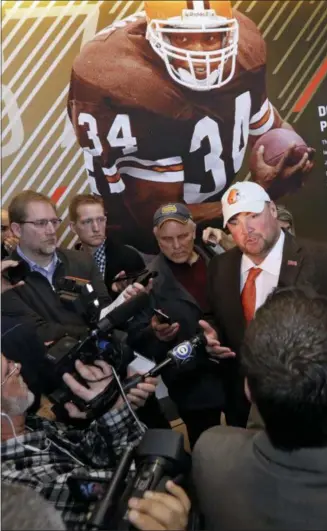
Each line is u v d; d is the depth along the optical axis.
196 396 1.73
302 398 0.77
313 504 0.79
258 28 1.67
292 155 1.73
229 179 1.73
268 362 0.80
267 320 0.84
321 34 1.68
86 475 1.11
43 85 1.64
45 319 1.53
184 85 1.66
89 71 1.64
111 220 1.70
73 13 1.62
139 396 1.44
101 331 1.32
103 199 1.70
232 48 1.66
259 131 1.72
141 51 1.64
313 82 1.70
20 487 0.78
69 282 1.38
